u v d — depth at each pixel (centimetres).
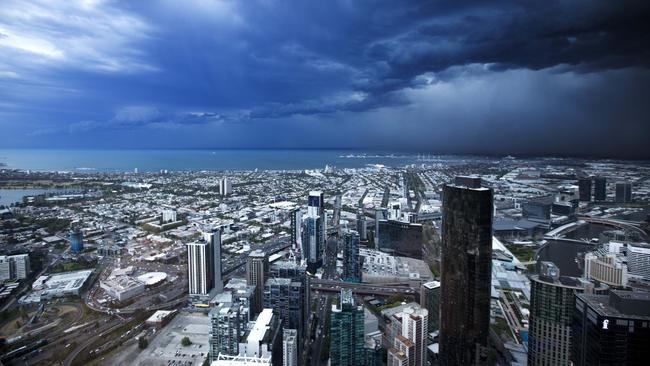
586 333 13038
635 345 11912
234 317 19775
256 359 15462
